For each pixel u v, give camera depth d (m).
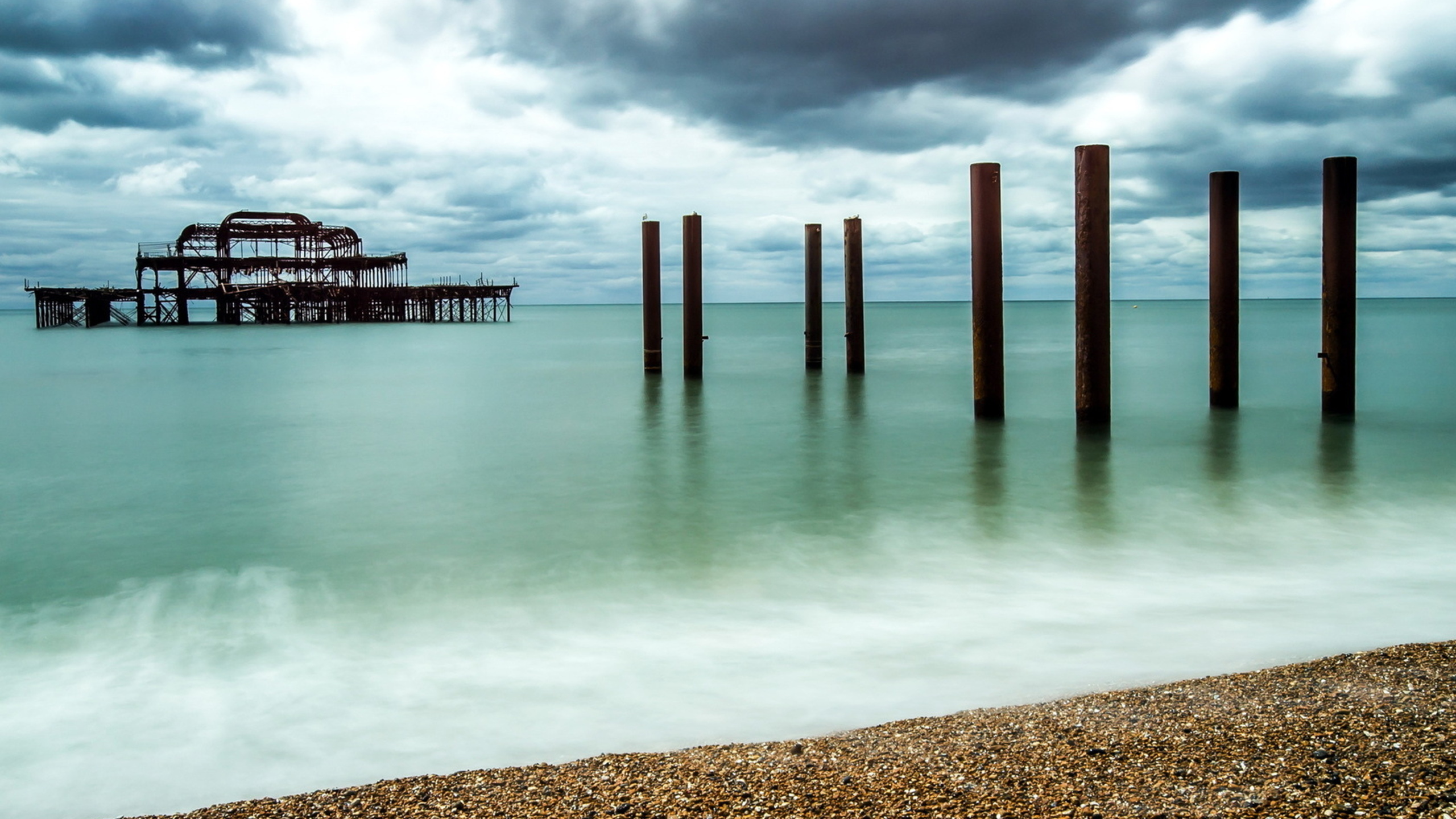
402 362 39.12
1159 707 5.16
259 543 10.06
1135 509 10.77
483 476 13.75
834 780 4.47
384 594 8.14
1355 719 4.89
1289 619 6.86
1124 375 26.92
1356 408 18.19
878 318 104.00
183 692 5.99
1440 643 6.05
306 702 5.77
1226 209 17.08
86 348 50.47
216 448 16.67
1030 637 6.59
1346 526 9.79
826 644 6.56
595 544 9.77
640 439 16.95
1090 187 15.02
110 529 10.81
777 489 12.45
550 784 4.57
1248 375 25.86
